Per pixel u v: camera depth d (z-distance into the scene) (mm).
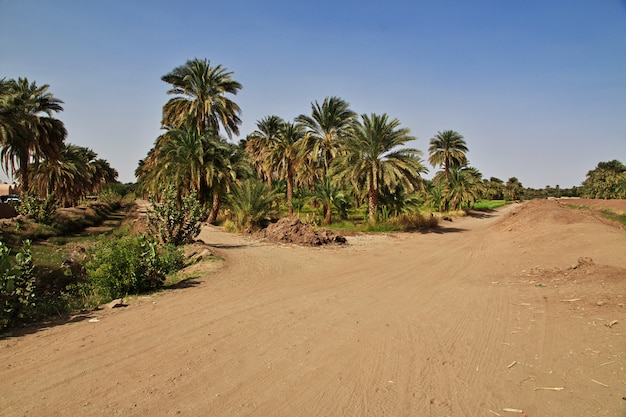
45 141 31281
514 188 115062
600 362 3789
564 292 6656
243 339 4941
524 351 4289
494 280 8680
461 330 5160
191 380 3766
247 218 23188
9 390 3578
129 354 4453
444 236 22484
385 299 7109
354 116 31750
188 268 10797
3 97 24750
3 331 5391
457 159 50906
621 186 67500
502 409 3146
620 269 7520
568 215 21438
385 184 25953
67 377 3846
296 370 3990
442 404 3258
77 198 47688
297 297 7297
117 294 7535
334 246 16984
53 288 9578
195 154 27438
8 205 33625
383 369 3988
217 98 30812
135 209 50375
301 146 32531
